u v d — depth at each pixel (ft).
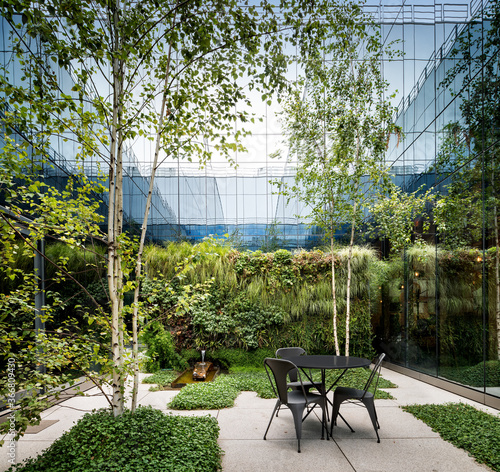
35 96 10.53
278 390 13.87
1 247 13.43
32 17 8.96
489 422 14.99
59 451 10.47
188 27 11.60
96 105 11.81
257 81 12.36
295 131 27.04
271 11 11.62
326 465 11.59
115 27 11.12
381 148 26.61
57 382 10.64
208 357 28.07
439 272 24.18
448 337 22.72
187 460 10.61
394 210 26.16
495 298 18.44
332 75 25.85
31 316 15.78
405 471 11.14
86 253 24.29
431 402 19.29
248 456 12.30
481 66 20.17
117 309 12.28
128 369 11.72
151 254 29.37
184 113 13.38
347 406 18.44
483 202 19.72
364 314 29.27
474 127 20.83
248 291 28.76
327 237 27.78
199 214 54.08
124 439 10.72
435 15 39.24
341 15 13.20
